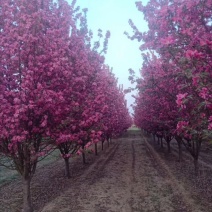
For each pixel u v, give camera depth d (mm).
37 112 7605
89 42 13344
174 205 10305
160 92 13125
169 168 17766
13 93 7375
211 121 5891
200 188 12359
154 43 7660
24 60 7809
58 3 9930
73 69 9273
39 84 7207
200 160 20281
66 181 14977
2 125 7176
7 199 11750
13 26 8117
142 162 21156
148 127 29688
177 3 6242
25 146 8719
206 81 5566
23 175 9297
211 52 5617
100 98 10547
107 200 11203
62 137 8305
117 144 38281
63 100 7738
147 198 11344
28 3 8195
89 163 21219
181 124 6941
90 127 10555
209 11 5758
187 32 5855
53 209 10133
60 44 8578
